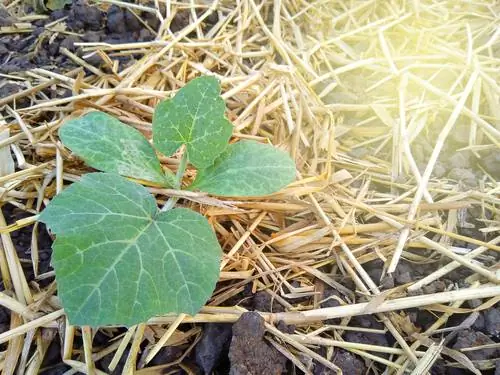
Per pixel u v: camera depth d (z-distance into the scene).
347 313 0.19
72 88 0.26
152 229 0.17
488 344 0.19
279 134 0.25
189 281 0.16
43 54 0.29
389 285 0.20
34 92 0.26
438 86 0.29
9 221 0.22
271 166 0.20
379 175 0.25
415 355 0.19
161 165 0.22
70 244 0.16
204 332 0.18
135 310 0.16
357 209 0.23
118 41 0.30
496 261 0.22
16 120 0.24
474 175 0.25
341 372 0.18
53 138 0.23
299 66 0.29
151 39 0.31
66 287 0.15
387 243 0.21
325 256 0.21
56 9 0.32
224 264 0.20
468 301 0.20
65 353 0.18
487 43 0.31
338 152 0.26
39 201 0.22
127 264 0.16
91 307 0.15
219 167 0.20
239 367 0.17
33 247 0.20
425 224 0.22
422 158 0.26
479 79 0.28
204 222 0.18
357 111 0.28
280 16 0.33
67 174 0.22
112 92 0.25
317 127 0.25
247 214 0.21
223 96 0.25
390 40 0.32
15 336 0.18
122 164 0.19
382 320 0.20
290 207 0.21
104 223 0.17
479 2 0.35
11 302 0.19
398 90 0.28
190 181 0.22
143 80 0.27
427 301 0.19
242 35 0.31
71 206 0.17
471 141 0.26
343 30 0.33
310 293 0.20
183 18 0.32
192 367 0.18
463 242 0.22
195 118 0.19
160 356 0.18
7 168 0.23
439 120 0.27
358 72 0.30
